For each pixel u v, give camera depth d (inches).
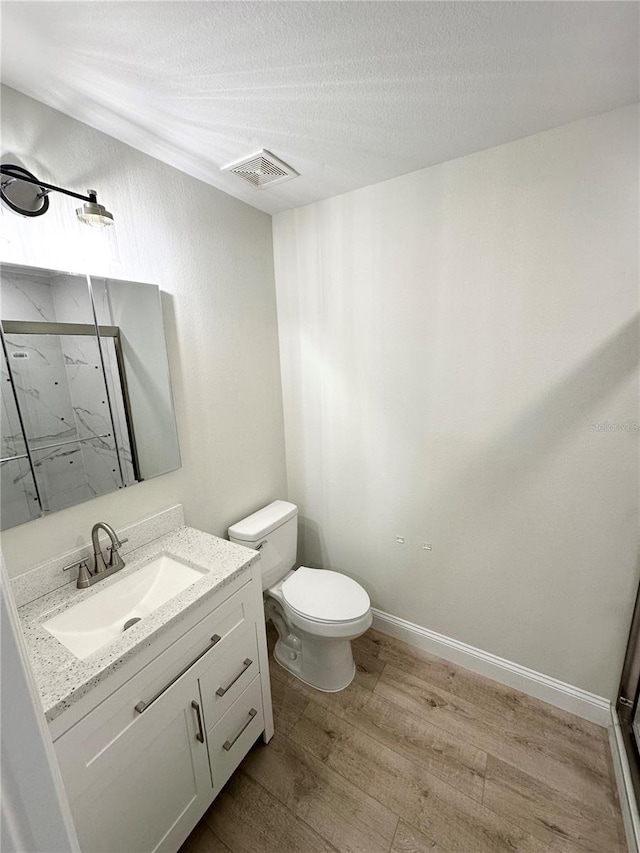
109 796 36.3
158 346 57.6
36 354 44.1
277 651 79.6
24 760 12.9
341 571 89.3
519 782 54.6
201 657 45.8
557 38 35.4
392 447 74.7
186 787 45.6
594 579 59.6
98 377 50.4
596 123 48.1
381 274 68.6
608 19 33.2
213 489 70.9
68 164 45.6
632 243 49.0
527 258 55.7
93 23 32.4
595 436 55.7
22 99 41.1
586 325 53.5
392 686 71.3
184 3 30.8
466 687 70.7
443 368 66.0
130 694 37.4
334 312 75.6
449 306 63.2
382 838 48.6
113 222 47.0
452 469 68.7
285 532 79.1
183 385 63.1
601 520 57.5
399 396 71.6
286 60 37.6
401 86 41.8
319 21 33.1
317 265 75.3
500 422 62.6
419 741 60.8
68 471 47.9
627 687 59.4
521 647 68.4
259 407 80.5
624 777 51.1
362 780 55.3
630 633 57.7
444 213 60.5
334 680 70.3
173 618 40.9
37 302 43.7
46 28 33.0
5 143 40.1
